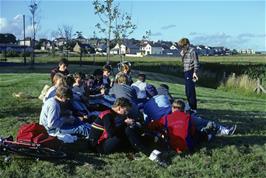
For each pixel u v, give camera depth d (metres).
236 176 8.07
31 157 8.32
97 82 15.18
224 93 29.98
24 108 14.80
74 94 11.86
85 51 89.25
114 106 9.05
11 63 60.31
